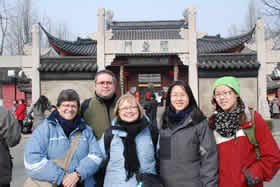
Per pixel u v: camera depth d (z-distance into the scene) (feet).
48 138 9.06
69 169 9.02
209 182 8.24
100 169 9.73
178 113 9.12
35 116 23.08
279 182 18.16
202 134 8.70
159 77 59.88
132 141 8.92
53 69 34.81
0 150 9.65
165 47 34.83
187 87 9.28
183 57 35.04
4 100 69.05
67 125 9.31
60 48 45.14
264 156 8.13
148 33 56.34
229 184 8.25
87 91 35.19
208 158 8.46
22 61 35.86
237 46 44.98
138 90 58.39
